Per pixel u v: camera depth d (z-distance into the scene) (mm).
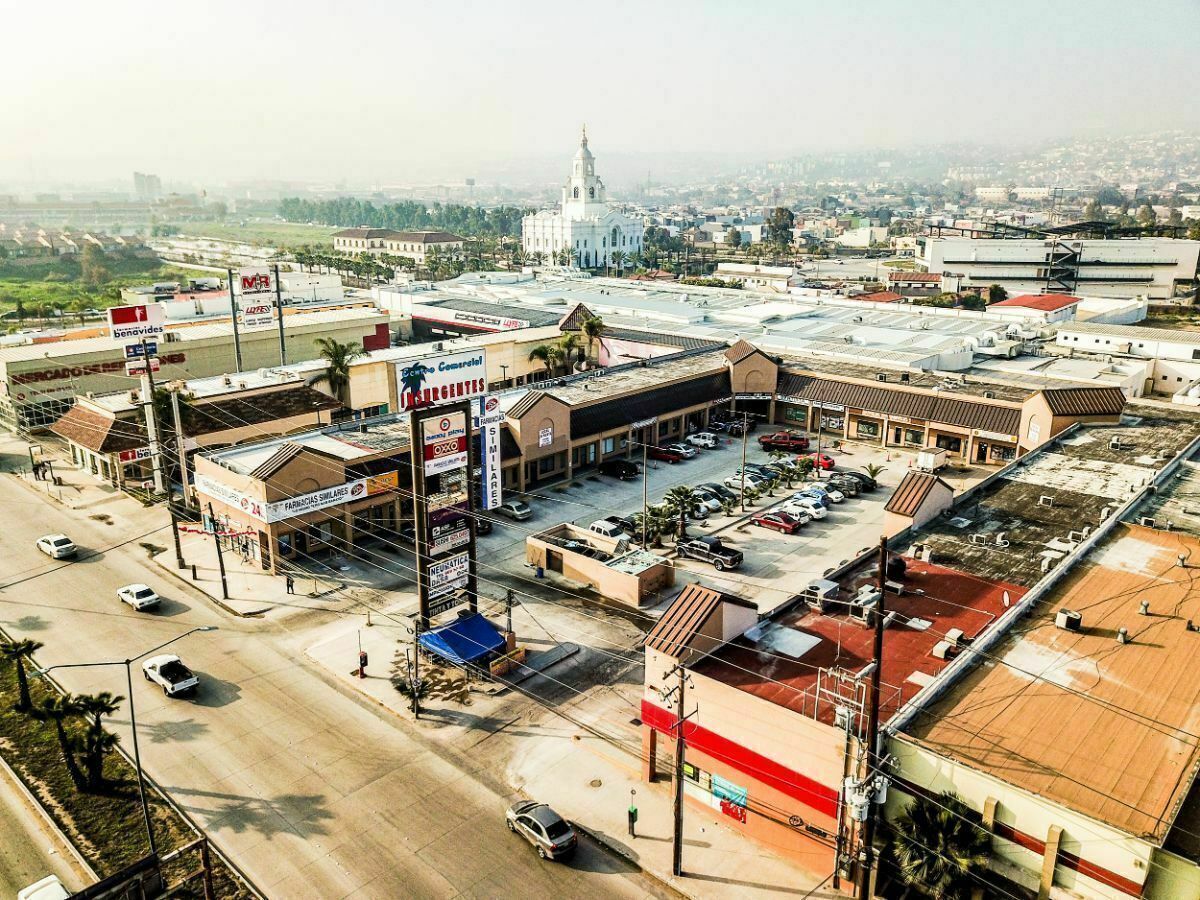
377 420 85062
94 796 42688
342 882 37312
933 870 32344
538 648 56250
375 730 47938
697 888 36812
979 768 33656
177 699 50688
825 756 36031
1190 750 35062
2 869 38094
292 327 124500
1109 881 30797
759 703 37844
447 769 44750
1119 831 30125
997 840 33312
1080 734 36125
